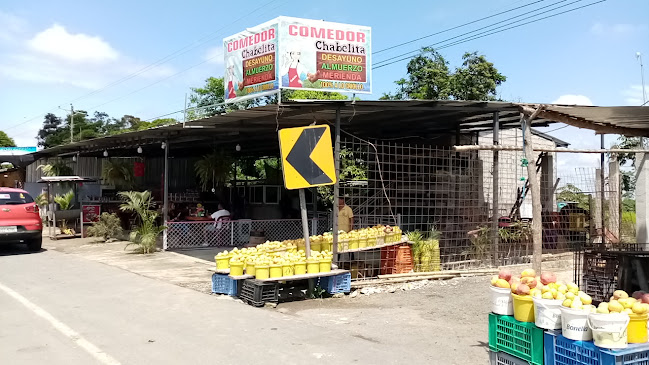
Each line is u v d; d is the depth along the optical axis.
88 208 19.25
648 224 10.71
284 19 16.28
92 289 9.11
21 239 13.77
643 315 3.81
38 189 26.69
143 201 14.66
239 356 5.48
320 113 10.71
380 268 10.28
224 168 17.61
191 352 5.61
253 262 8.34
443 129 14.58
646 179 10.80
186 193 21.42
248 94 17.47
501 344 4.62
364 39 17.23
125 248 14.73
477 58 24.41
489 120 12.76
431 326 6.85
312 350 5.69
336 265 9.10
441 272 10.38
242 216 20.34
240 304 8.02
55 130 56.16
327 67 16.69
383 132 15.13
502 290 4.62
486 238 11.68
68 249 15.09
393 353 5.61
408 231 12.07
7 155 23.06
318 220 16.16
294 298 8.65
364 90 17.19
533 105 8.02
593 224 13.66
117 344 5.89
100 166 24.33
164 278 10.23
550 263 11.78
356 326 6.83
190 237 15.19
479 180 13.23
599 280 8.18
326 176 8.95
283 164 8.70
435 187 12.71
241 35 17.73
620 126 8.91
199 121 12.02
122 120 53.88
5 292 8.84
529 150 6.84
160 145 18.23
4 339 6.07
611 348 3.69
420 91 24.56
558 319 4.13
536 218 6.51
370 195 14.57
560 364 4.05
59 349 5.70
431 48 25.59
